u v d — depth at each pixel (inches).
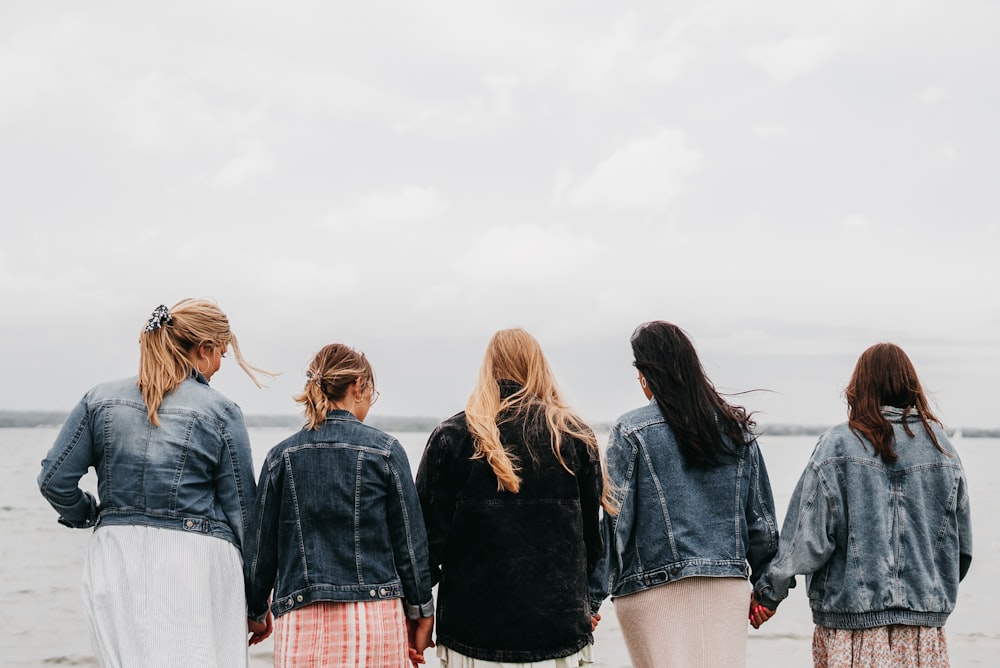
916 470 137.9
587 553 138.1
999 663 281.7
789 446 2407.7
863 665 136.3
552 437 133.6
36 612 352.8
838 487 138.4
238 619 132.1
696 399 137.9
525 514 131.2
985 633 321.7
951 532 138.4
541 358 139.7
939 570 137.7
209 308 138.3
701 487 137.4
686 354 139.9
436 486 135.5
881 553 136.0
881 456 137.9
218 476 134.4
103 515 129.9
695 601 135.6
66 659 284.7
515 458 132.1
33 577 438.9
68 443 130.4
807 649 306.2
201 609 127.4
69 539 586.6
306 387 136.0
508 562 129.8
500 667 129.2
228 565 132.3
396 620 131.3
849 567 137.3
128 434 130.2
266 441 1753.2
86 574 128.1
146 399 131.3
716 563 135.2
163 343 133.6
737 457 138.5
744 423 139.3
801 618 354.6
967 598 388.8
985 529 699.4
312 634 128.1
